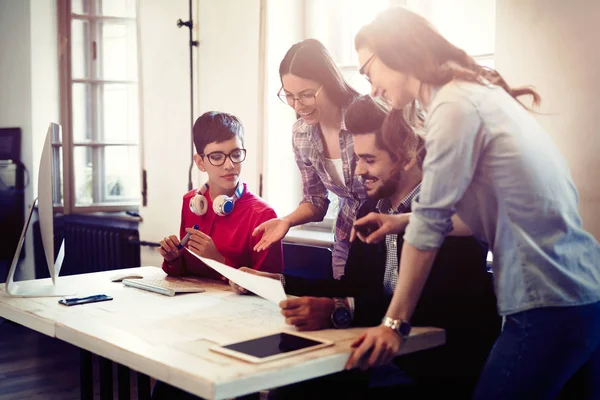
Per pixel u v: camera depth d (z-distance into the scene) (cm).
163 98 388
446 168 147
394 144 187
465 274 176
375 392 188
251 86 338
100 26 466
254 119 338
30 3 455
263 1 328
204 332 167
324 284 203
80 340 169
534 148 150
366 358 150
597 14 200
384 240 191
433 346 165
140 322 179
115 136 470
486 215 158
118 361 155
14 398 326
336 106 230
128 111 465
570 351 150
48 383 350
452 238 176
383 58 161
